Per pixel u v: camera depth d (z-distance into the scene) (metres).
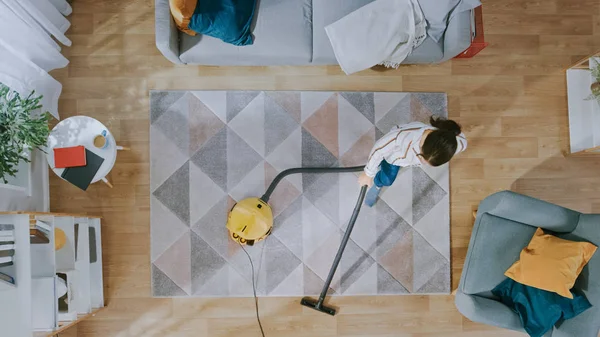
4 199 2.11
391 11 2.14
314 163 2.60
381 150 1.81
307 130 2.61
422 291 2.61
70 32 2.57
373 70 2.64
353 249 2.60
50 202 2.54
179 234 2.56
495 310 2.10
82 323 2.53
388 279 2.61
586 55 2.69
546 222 2.17
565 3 2.69
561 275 2.03
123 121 2.57
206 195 2.57
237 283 2.56
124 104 2.57
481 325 2.64
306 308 2.59
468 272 2.20
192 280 2.55
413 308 2.62
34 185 2.39
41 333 1.85
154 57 2.59
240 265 2.57
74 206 2.54
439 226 2.63
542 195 2.67
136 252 2.56
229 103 2.59
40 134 1.96
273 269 2.58
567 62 2.69
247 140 2.59
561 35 2.69
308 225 2.59
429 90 2.66
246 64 2.37
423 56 2.31
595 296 2.04
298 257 2.59
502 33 2.68
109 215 2.56
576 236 2.17
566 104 2.69
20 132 1.90
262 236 2.38
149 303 2.56
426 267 2.62
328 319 2.59
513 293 2.17
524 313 2.12
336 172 2.58
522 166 2.67
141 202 2.57
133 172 2.57
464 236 2.65
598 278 2.04
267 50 2.24
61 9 2.48
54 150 2.09
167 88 2.59
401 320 2.62
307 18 2.27
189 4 1.97
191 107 2.58
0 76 1.97
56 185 2.54
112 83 2.57
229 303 2.58
